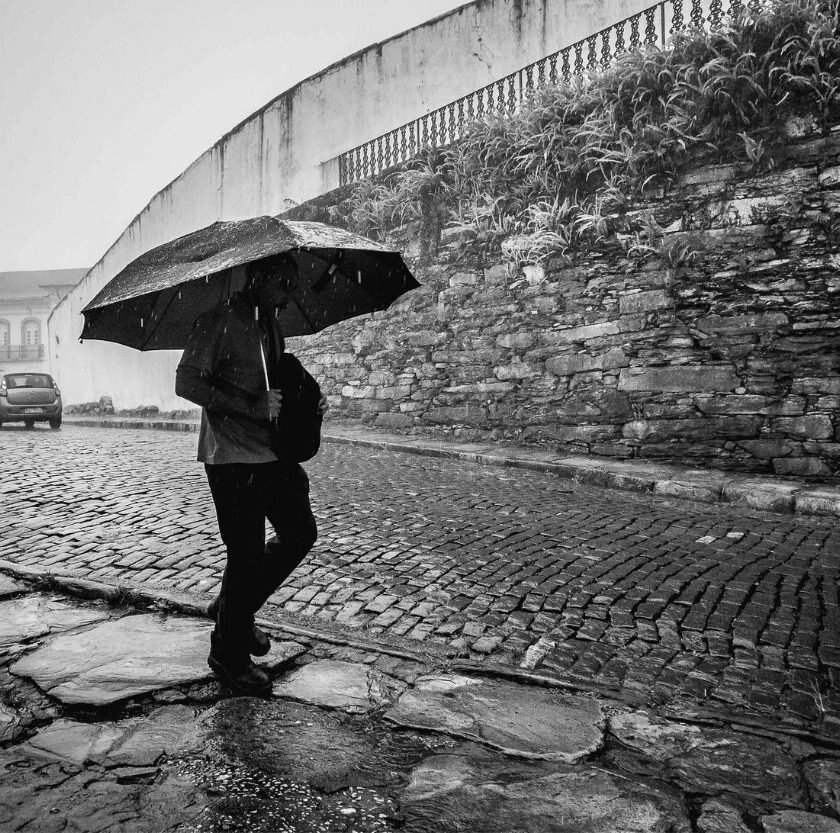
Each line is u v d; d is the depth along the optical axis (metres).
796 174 7.37
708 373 7.88
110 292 2.61
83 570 4.29
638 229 8.45
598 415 8.77
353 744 2.35
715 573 4.24
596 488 7.20
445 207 10.89
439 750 2.33
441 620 3.51
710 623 3.47
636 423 8.41
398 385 11.48
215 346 2.49
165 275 2.50
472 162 10.52
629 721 2.55
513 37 13.14
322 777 2.15
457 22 13.89
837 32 7.23
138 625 3.43
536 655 3.13
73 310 26.86
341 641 3.21
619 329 8.59
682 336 8.08
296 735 2.40
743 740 2.43
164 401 20.17
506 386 9.88
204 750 2.29
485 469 8.20
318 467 8.17
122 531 5.16
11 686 2.76
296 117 16.47
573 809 2.01
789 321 7.39
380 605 3.70
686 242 8.05
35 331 53.62
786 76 7.40
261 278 2.60
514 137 9.95
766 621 3.49
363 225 12.34
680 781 2.18
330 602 3.75
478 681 2.87
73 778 2.12
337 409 12.68
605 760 2.29
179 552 4.60
